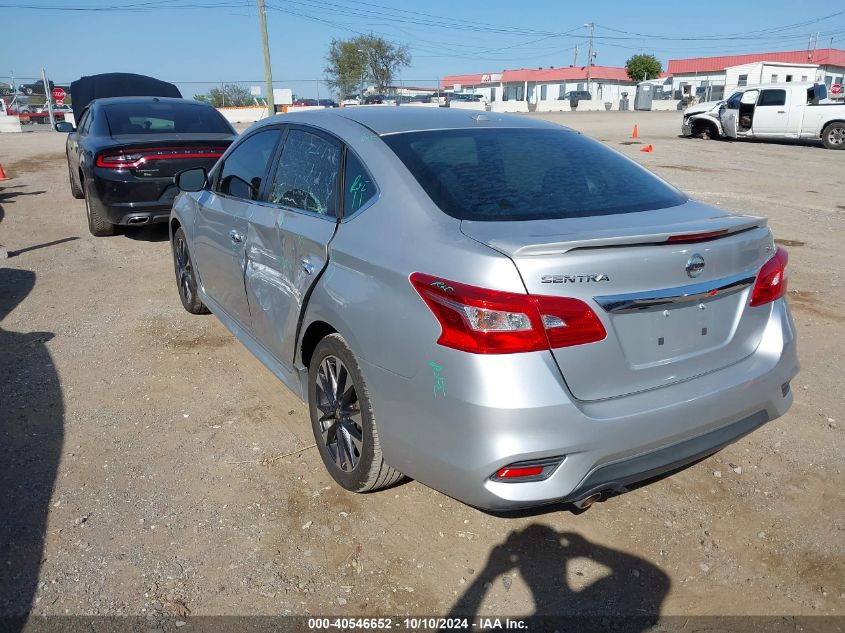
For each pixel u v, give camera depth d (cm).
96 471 340
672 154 1742
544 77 6969
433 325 242
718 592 263
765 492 322
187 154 740
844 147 1883
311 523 302
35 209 1027
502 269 229
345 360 292
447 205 272
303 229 323
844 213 988
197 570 273
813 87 1952
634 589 265
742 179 1313
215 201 445
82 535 293
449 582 268
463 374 233
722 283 262
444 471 247
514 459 230
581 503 248
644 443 246
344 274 288
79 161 821
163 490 325
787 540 291
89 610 253
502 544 288
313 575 271
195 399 418
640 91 5272
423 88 4794
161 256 746
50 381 440
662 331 253
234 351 489
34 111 3591
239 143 438
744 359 282
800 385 430
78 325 539
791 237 837
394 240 270
